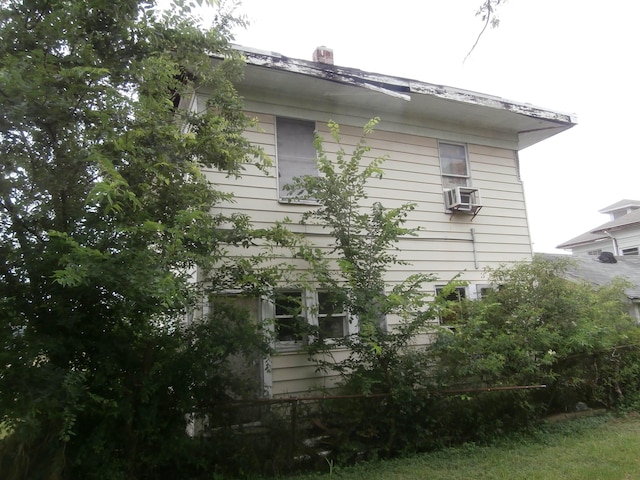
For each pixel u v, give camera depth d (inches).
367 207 350.9
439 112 387.5
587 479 207.0
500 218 411.5
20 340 160.2
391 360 263.7
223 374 236.7
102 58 181.6
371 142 366.3
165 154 183.2
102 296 178.9
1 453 182.7
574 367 323.6
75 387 160.4
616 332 335.0
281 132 336.5
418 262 364.5
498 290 333.1
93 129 169.6
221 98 229.6
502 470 223.8
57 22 167.3
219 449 225.8
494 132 427.5
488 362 269.0
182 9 203.3
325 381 303.4
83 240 167.6
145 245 172.2
